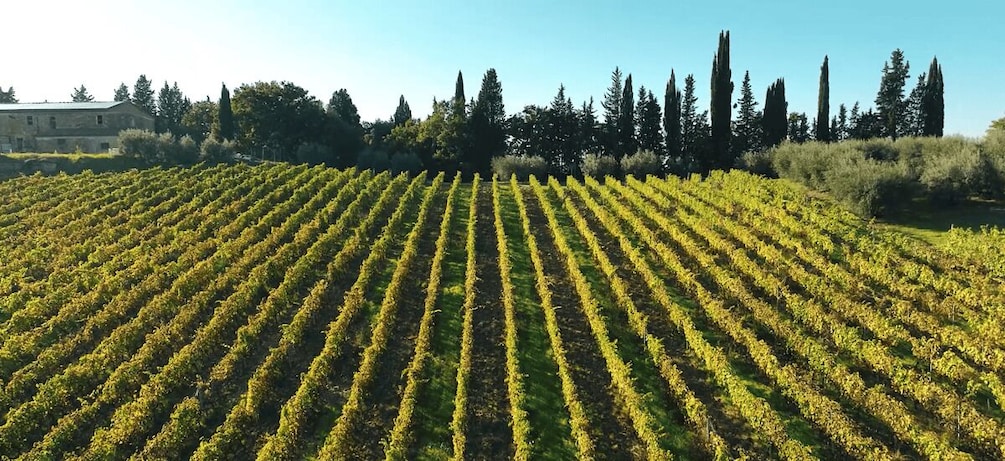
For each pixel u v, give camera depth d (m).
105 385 19.45
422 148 88.69
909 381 17.52
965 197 36.09
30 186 45.53
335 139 84.31
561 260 32.16
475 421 18.55
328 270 28.81
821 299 23.78
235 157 69.75
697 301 25.42
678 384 18.44
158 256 31.20
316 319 25.27
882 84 76.38
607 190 47.66
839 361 20.05
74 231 35.75
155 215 39.84
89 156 57.56
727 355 21.25
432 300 25.33
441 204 46.53
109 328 24.34
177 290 25.97
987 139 40.00
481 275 30.22
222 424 18.88
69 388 19.67
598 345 22.59
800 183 45.62
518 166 68.81
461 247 34.66
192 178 49.25
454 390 20.19
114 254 32.34
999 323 20.59
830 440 16.45
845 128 97.88
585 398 19.47
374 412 19.17
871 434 16.78
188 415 17.95
